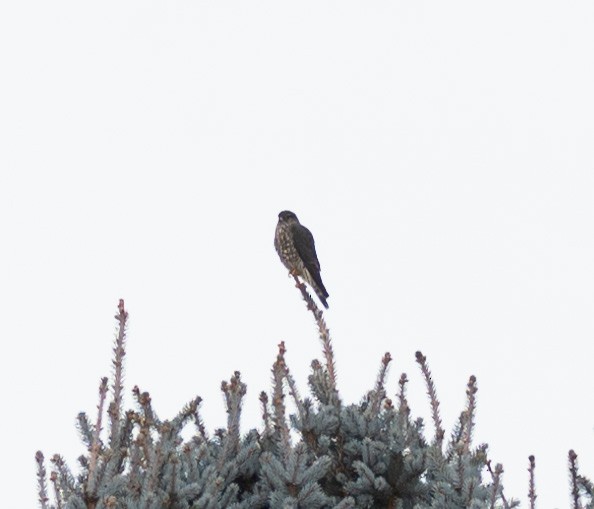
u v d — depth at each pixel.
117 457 11.67
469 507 11.34
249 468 12.80
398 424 12.75
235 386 12.68
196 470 12.26
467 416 12.71
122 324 11.85
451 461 12.62
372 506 12.62
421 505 12.34
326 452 12.61
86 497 11.27
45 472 12.48
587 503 11.67
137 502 11.35
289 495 11.83
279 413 11.92
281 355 12.55
